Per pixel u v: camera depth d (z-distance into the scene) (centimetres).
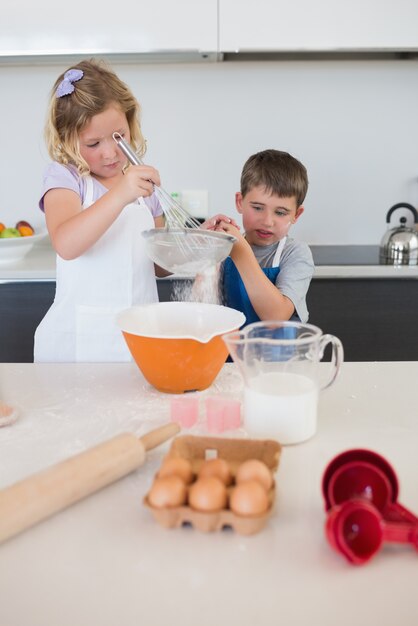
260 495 66
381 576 61
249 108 257
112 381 115
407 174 265
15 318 221
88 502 74
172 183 264
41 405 103
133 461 78
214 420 92
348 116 259
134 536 68
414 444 88
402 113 259
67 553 65
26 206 264
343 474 69
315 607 57
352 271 218
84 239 132
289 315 152
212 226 143
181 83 254
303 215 268
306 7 220
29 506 67
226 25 221
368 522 62
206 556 64
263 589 59
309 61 252
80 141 143
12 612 57
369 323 224
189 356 103
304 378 92
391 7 220
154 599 58
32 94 254
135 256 154
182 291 220
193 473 75
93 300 155
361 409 101
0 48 222
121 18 220
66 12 219
